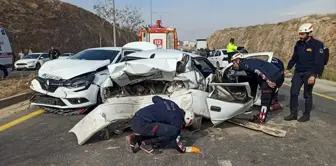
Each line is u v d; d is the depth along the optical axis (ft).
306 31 19.01
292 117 20.39
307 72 19.47
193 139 16.61
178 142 14.24
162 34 57.11
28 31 112.88
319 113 22.53
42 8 127.44
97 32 153.89
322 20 99.19
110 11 101.40
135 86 19.36
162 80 18.75
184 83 18.66
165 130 13.94
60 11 134.41
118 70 18.10
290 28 118.11
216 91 18.54
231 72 21.63
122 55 26.94
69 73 21.76
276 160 13.69
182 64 18.89
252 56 22.29
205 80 20.63
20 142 16.08
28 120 20.38
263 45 139.23
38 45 112.98
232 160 13.67
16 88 30.91
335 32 90.02
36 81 22.15
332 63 75.87
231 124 19.54
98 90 22.36
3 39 41.75
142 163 13.35
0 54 40.40
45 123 19.65
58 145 15.64
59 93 21.16
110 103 17.30
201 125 19.25
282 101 27.66
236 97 18.48
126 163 13.37
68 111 21.66
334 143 15.94
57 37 123.44
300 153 14.55
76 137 16.89
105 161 13.60
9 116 21.48
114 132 17.29
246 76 21.68
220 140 16.47
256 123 19.03
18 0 121.39
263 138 16.80
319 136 17.10
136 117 14.34
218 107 17.88
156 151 14.73
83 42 138.92
